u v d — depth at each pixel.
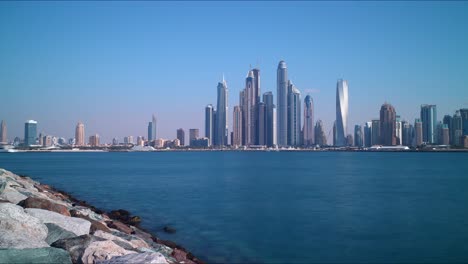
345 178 81.06
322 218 34.41
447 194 52.34
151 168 123.25
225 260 21.86
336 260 21.98
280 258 22.39
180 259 19.48
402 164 153.75
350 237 27.38
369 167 129.62
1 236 14.02
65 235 15.77
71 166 135.88
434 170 111.44
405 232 28.84
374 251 23.77
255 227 30.73
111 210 38.94
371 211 38.06
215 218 34.59
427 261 21.75
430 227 30.59
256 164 153.38
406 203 43.69
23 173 98.56
